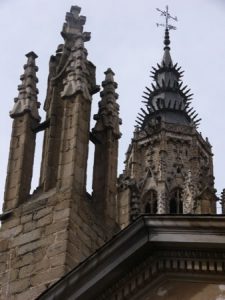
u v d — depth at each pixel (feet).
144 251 72.54
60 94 99.96
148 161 402.72
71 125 93.81
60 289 72.84
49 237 85.40
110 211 94.38
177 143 410.93
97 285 72.64
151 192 381.40
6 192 92.68
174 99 434.30
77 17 109.09
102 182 96.37
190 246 71.51
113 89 104.78
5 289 83.41
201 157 415.64
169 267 71.97
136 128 417.49
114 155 99.35
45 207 88.48
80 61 99.91
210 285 70.38
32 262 84.33
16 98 100.63
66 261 82.43
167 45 465.47
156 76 446.19
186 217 71.82
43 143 99.60
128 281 72.84
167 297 70.79
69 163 90.63
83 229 87.45
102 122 101.30
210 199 232.73
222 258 70.90
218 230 71.10
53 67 105.19
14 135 97.35
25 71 103.65
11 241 87.66
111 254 72.69
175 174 395.34
